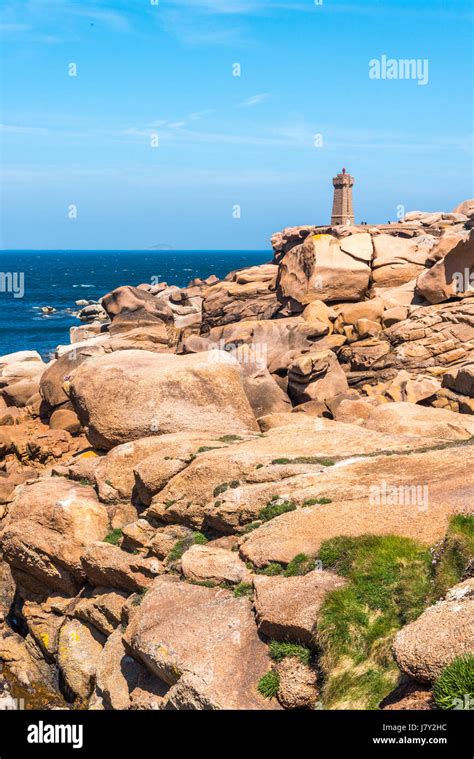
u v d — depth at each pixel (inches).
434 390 1462.8
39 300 6643.7
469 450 877.8
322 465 903.1
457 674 465.1
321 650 586.9
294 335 1598.2
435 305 1658.5
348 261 1721.2
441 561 621.9
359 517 719.1
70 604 1005.8
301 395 1473.9
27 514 1053.2
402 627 576.4
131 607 837.2
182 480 936.9
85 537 996.6
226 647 632.4
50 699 985.5
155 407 1202.6
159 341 2018.9
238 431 1181.7
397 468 850.1
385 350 1581.0
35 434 1519.4
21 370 1968.5
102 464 1078.4
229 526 840.9
